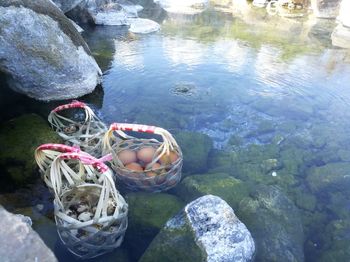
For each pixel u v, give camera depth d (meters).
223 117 4.62
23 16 4.05
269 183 3.45
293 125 4.51
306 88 5.55
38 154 2.91
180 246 2.43
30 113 4.04
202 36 7.79
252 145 4.08
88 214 2.50
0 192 3.01
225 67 6.12
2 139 3.40
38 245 1.62
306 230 2.97
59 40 4.43
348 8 9.62
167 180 3.01
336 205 3.24
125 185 3.04
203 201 2.64
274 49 7.18
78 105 3.81
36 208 2.88
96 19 8.17
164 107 4.73
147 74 5.68
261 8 11.29
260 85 5.55
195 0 11.19
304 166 3.75
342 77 5.99
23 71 4.25
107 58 6.20
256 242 2.63
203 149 3.78
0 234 1.63
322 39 8.08
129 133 3.95
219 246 2.39
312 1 11.06
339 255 2.72
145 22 8.34
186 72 5.84
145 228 2.72
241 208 2.93
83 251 2.42
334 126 4.53
